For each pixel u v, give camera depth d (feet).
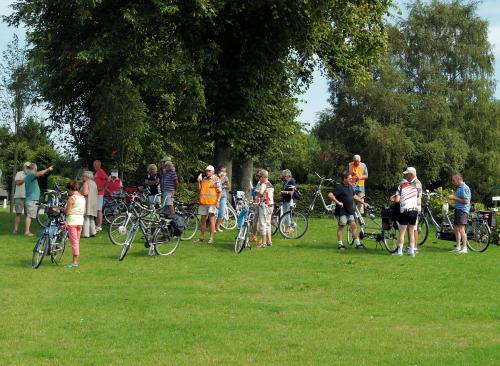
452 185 173.68
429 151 162.50
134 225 53.31
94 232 65.05
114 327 31.48
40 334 30.19
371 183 163.84
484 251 59.93
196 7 71.05
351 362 26.30
